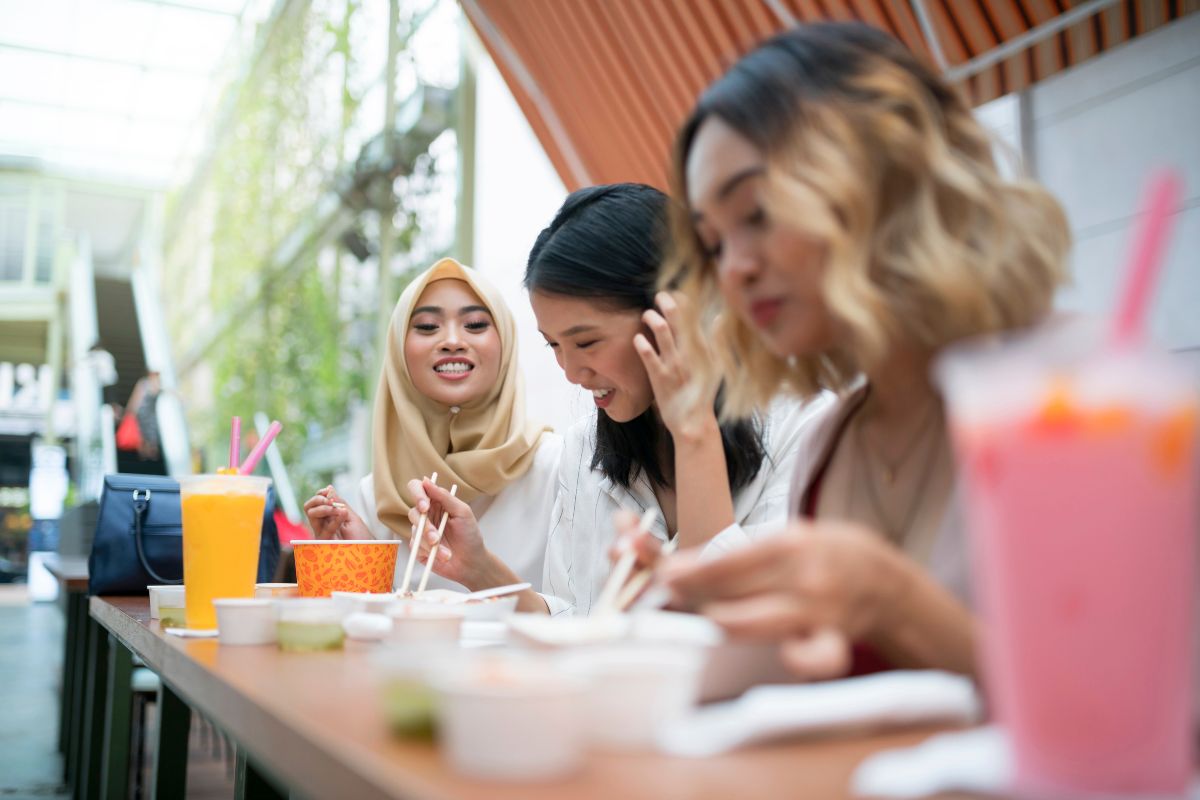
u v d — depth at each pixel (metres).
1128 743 0.35
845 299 0.66
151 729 3.23
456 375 2.03
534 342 4.92
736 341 0.92
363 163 6.70
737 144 0.69
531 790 0.39
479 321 2.05
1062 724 0.36
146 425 8.38
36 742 3.85
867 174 0.68
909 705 0.49
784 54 0.72
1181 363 0.36
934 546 0.76
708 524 1.21
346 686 0.68
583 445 1.73
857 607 0.52
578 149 4.73
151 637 1.11
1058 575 0.36
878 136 0.69
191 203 13.20
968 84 3.27
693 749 0.45
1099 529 0.35
